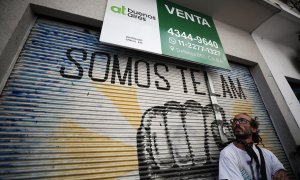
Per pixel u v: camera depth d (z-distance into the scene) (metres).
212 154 2.52
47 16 2.34
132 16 2.65
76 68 2.19
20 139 1.63
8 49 1.79
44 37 2.20
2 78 1.74
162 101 2.55
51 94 1.93
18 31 1.94
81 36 2.45
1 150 1.53
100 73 2.30
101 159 1.87
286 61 4.67
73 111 1.96
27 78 1.90
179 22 3.13
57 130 1.81
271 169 2.28
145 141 2.17
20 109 1.73
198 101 2.86
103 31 2.28
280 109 3.48
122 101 2.28
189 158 2.34
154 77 2.67
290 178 3.06
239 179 1.84
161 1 3.20
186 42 2.95
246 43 4.12
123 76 2.44
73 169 1.71
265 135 3.31
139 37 2.51
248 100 3.51
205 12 3.69
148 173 2.02
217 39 3.44
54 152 1.71
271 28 4.45
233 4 3.58
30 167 1.57
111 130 2.05
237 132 2.26
